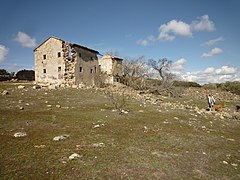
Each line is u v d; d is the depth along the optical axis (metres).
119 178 6.67
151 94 43.22
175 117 17.89
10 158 7.47
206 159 9.02
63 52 42.91
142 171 7.26
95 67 50.97
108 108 19.38
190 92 59.12
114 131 12.02
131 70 56.19
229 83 74.38
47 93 26.94
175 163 8.23
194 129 14.50
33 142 9.24
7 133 10.27
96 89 36.91
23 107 17.02
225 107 32.44
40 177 6.34
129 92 38.50
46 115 14.80
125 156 8.43
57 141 9.57
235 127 17.55
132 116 16.77
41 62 44.81
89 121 13.94
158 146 10.07
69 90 32.25
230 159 9.36
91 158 7.96
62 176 6.49
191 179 7.07
